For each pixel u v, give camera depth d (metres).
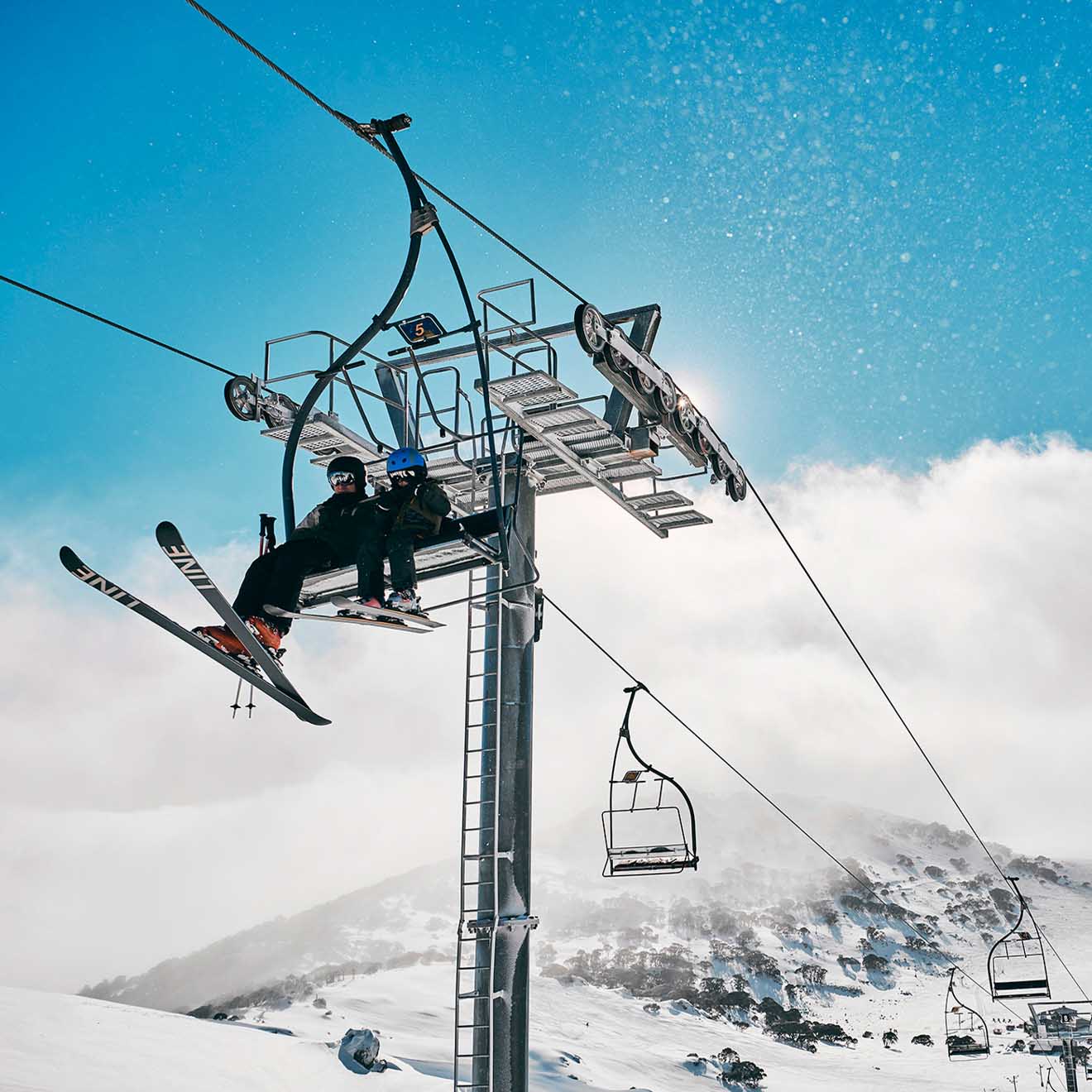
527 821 12.59
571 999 182.75
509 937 12.12
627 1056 136.12
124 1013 51.53
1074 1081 47.69
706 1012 191.25
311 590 9.53
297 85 8.34
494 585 13.16
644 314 14.23
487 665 12.92
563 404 12.91
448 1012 159.62
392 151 8.60
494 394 12.77
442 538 9.30
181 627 7.79
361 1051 50.50
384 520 8.97
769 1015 196.75
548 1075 105.44
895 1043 174.88
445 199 9.41
